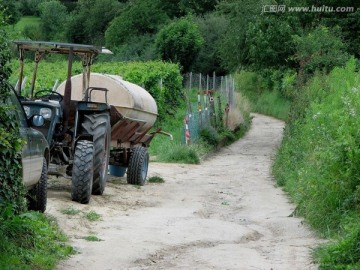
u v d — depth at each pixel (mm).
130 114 24797
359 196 16734
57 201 18953
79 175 19469
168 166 33375
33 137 15344
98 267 12758
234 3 51969
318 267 12961
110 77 24984
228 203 22109
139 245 14625
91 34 101125
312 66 40188
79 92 24594
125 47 90312
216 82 81438
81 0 103562
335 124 19766
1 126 12609
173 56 85812
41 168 15938
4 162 12602
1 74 12898
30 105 20359
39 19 103562
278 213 19875
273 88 80438
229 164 36469
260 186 26719
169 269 12773
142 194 23016
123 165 25781
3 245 12008
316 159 19734
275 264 13289
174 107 55125
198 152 38344
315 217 17188
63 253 13156
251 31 46719
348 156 17234
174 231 16328
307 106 31078
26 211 14219
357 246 13062
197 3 101625
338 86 26359
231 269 12836
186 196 23328
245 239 16141
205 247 14961
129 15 94125
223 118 50812
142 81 44219
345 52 41875
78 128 20844
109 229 16297
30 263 12062
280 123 67312
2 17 12945
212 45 87125
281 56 46281
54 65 46281
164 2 99250
